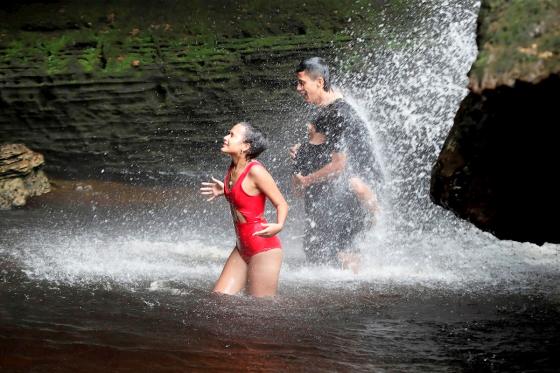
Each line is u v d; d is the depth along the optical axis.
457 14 20.77
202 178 21.94
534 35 5.95
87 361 6.72
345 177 11.31
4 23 23.67
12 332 7.49
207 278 10.38
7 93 22.30
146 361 6.75
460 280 10.59
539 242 7.05
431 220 17.44
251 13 23.41
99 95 22.42
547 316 8.60
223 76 22.41
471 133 6.71
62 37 23.33
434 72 20.88
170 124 22.62
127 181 21.66
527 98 6.03
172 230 16.20
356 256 11.27
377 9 22.66
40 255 12.14
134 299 8.92
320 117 11.40
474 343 7.54
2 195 18.45
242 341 7.40
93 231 15.56
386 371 6.68
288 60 22.39
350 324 8.12
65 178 21.97
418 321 8.31
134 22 23.59
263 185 9.05
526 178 6.68
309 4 23.22
